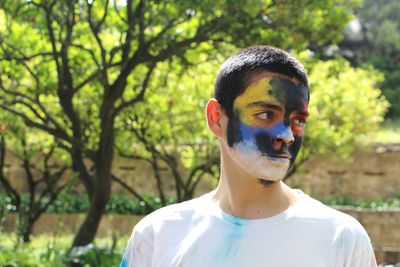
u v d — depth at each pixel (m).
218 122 3.27
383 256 16.50
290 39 10.38
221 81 3.24
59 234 17.70
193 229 3.18
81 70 11.85
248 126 3.15
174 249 3.17
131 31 10.34
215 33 10.46
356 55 30.91
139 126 12.98
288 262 3.00
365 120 15.24
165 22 10.80
